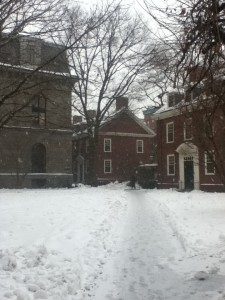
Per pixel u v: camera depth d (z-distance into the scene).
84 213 16.17
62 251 9.55
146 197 28.97
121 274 8.59
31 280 7.21
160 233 13.39
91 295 7.25
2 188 36.09
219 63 7.42
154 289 7.62
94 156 40.62
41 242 10.09
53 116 27.22
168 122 41.47
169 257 10.02
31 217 14.41
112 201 22.66
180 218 16.34
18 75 9.48
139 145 59.16
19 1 7.96
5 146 36.97
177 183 40.22
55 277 7.55
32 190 32.62
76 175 62.75
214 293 7.16
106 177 56.38
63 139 40.53
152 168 49.78
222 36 6.32
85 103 39.19
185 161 38.81
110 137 57.34
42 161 40.25
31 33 8.51
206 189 35.97
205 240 11.55
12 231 11.43
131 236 12.79
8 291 6.50
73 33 13.82
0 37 7.98
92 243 10.75
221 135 13.12
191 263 9.34
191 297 7.07
